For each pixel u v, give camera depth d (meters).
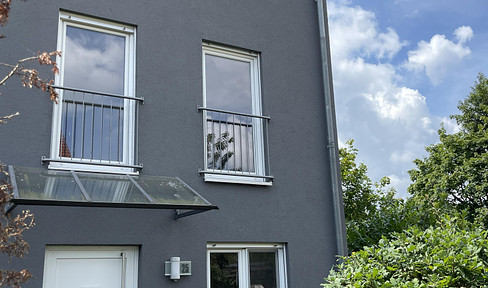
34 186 5.12
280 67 8.21
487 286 4.61
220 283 6.86
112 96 6.54
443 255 4.81
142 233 6.21
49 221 5.64
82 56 6.64
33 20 6.23
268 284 7.27
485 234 5.28
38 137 5.91
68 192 5.16
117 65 6.90
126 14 6.91
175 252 6.40
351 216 17.64
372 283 4.89
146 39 6.98
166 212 6.45
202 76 7.49
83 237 5.80
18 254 3.74
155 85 6.89
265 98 7.89
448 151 25.70
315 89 8.52
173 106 6.96
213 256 6.91
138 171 6.49
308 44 8.68
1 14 3.51
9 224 3.83
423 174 26.72
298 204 7.73
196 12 7.52
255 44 8.02
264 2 8.32
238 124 7.70
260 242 7.22
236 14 7.94
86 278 5.89
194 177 6.88
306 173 7.96
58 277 5.71
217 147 7.35
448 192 24.20
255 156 7.74
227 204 7.03
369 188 18.03
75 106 6.42
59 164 6.07
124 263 6.13
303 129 8.16
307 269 7.53
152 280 6.16
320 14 8.88
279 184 7.62
